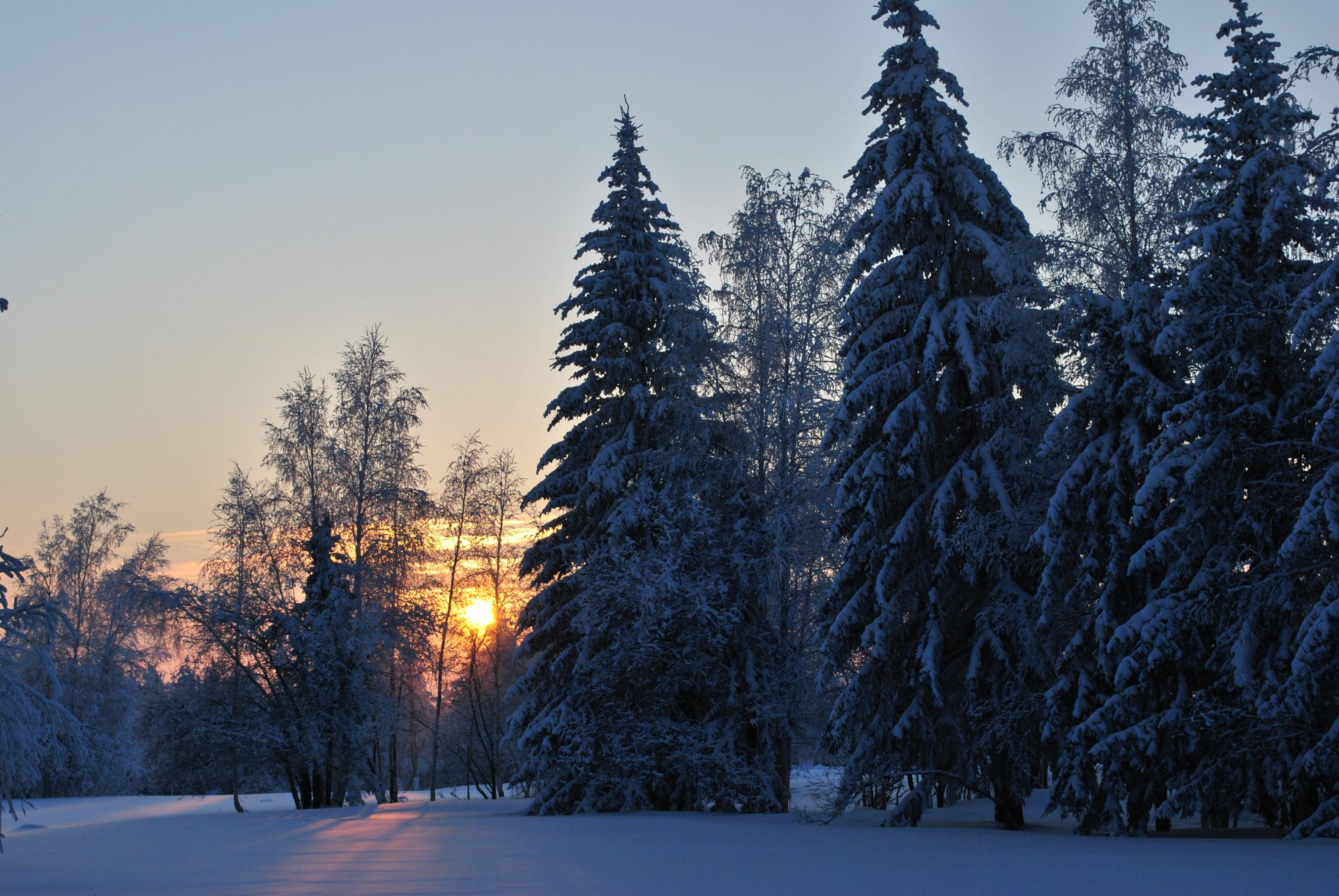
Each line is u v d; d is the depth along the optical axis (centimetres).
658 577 2597
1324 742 1560
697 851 1483
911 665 2103
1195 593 1745
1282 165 1828
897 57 2320
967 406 2192
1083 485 1927
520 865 1286
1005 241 2205
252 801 5306
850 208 2881
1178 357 1934
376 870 1257
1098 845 1535
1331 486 1559
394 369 3981
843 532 2244
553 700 2792
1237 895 897
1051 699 1873
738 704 2697
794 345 2897
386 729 3853
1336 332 1549
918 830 1967
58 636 1639
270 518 3938
